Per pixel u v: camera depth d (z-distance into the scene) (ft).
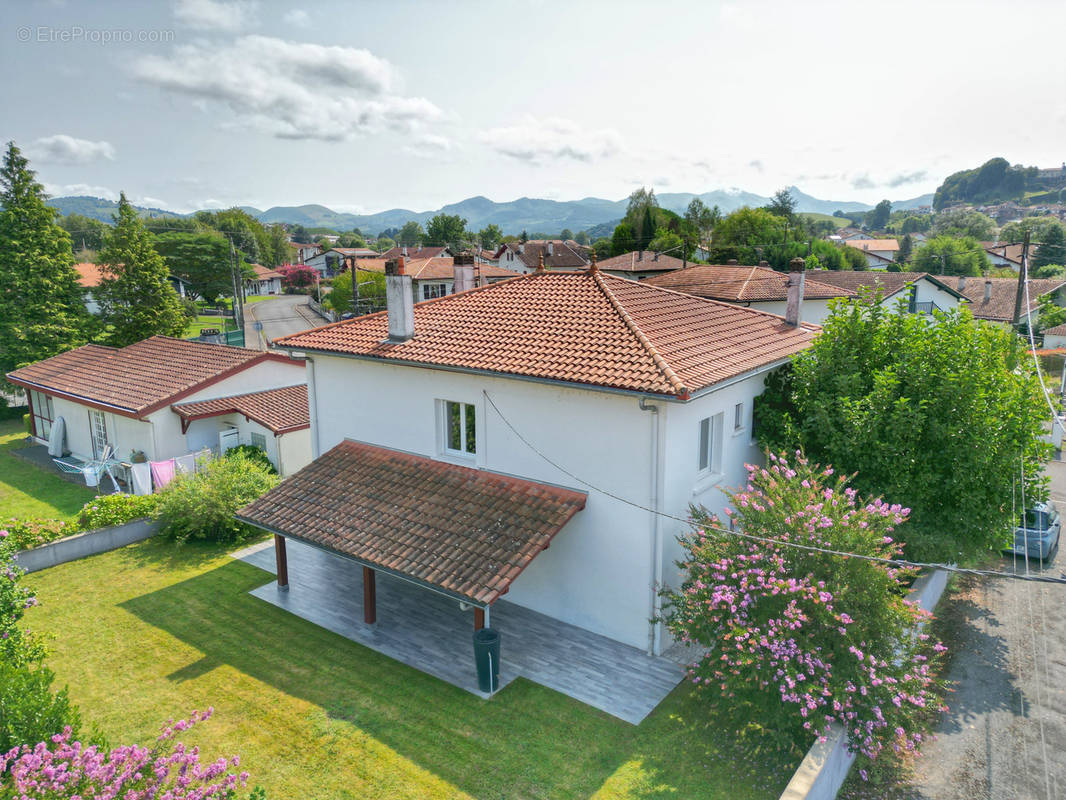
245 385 81.00
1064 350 119.44
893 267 268.21
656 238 266.98
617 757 33.50
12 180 120.78
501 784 31.81
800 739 33.01
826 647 33.12
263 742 34.68
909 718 33.30
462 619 47.09
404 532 43.93
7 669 27.02
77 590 51.26
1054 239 251.39
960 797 31.68
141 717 36.52
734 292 112.98
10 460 89.56
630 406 40.34
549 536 40.65
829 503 35.35
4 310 118.11
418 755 33.76
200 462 64.85
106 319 131.13
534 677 40.04
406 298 51.24
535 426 45.03
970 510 44.14
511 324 50.16
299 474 53.16
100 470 75.41
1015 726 36.83
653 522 40.57
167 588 51.67
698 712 36.81
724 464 48.06
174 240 271.08
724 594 33.24
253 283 348.18
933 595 49.57
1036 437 45.96
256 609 48.47
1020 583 54.49
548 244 284.82
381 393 53.67
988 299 163.73
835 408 46.80
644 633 42.34
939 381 44.68
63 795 21.09
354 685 39.50
